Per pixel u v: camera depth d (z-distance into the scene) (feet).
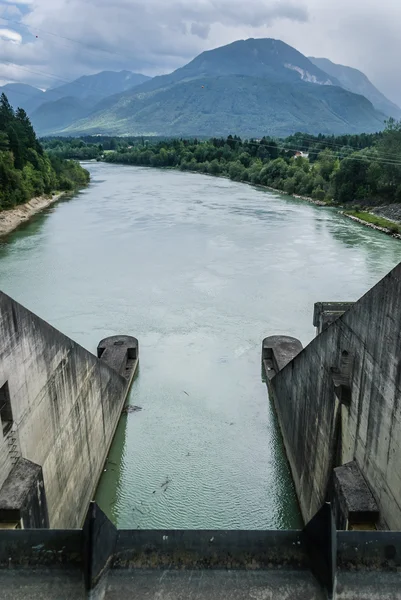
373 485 42.98
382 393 41.32
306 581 23.63
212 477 75.66
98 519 22.99
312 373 63.00
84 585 23.21
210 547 24.47
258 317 134.51
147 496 71.92
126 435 85.56
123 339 109.70
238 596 23.21
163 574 24.09
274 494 72.69
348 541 23.49
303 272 174.40
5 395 42.63
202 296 149.48
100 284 159.74
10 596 23.07
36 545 23.80
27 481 42.75
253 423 89.51
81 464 64.39
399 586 23.04
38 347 49.73
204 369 107.76
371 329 44.09
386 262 188.65
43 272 171.94
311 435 62.75
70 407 59.93
